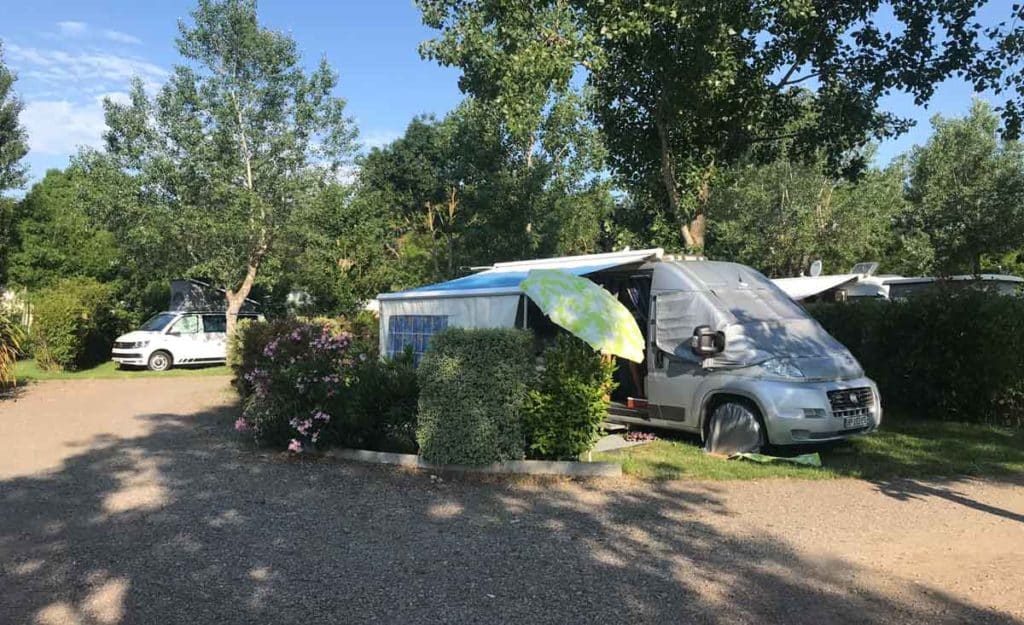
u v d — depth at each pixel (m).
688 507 6.17
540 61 12.11
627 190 16.27
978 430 9.81
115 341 23.08
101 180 21.08
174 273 23.23
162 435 9.59
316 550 5.06
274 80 22.75
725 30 11.26
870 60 13.66
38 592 4.31
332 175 23.64
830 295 18.67
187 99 21.95
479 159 23.31
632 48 12.95
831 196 31.58
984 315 10.14
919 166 30.75
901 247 31.77
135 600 4.20
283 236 22.64
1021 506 6.27
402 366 8.60
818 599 4.27
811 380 7.95
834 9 13.15
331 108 23.34
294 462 7.82
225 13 21.98
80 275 27.20
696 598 4.27
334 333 9.04
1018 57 12.17
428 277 24.84
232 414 11.50
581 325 7.36
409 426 8.05
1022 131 12.29
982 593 4.38
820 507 6.20
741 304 8.80
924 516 5.95
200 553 4.98
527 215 22.92
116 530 5.48
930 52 13.08
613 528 5.59
